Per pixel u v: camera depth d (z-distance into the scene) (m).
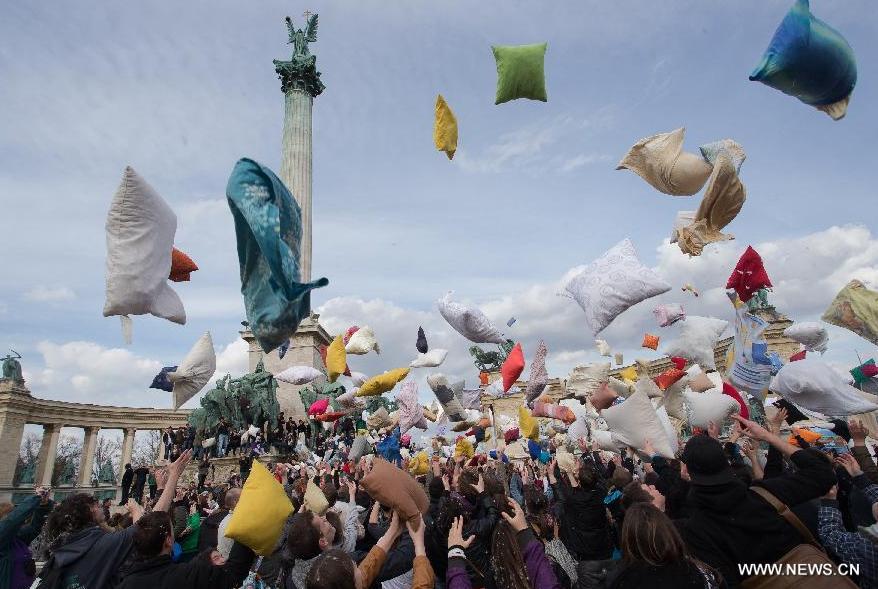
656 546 2.90
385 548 3.62
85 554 4.28
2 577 5.38
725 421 7.11
